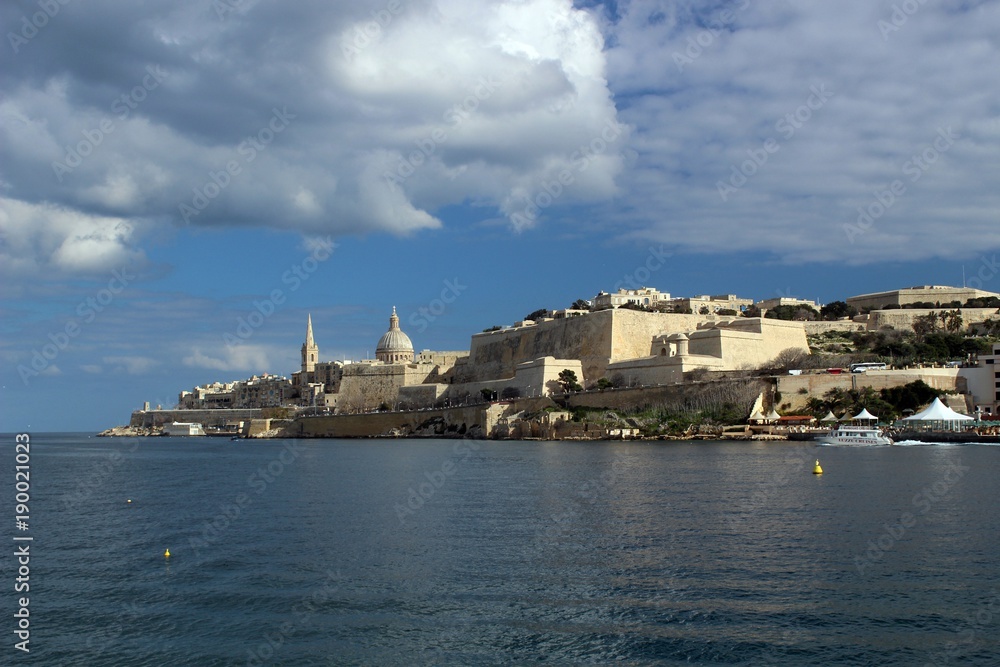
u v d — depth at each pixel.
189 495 88.06
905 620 39.88
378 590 46.00
